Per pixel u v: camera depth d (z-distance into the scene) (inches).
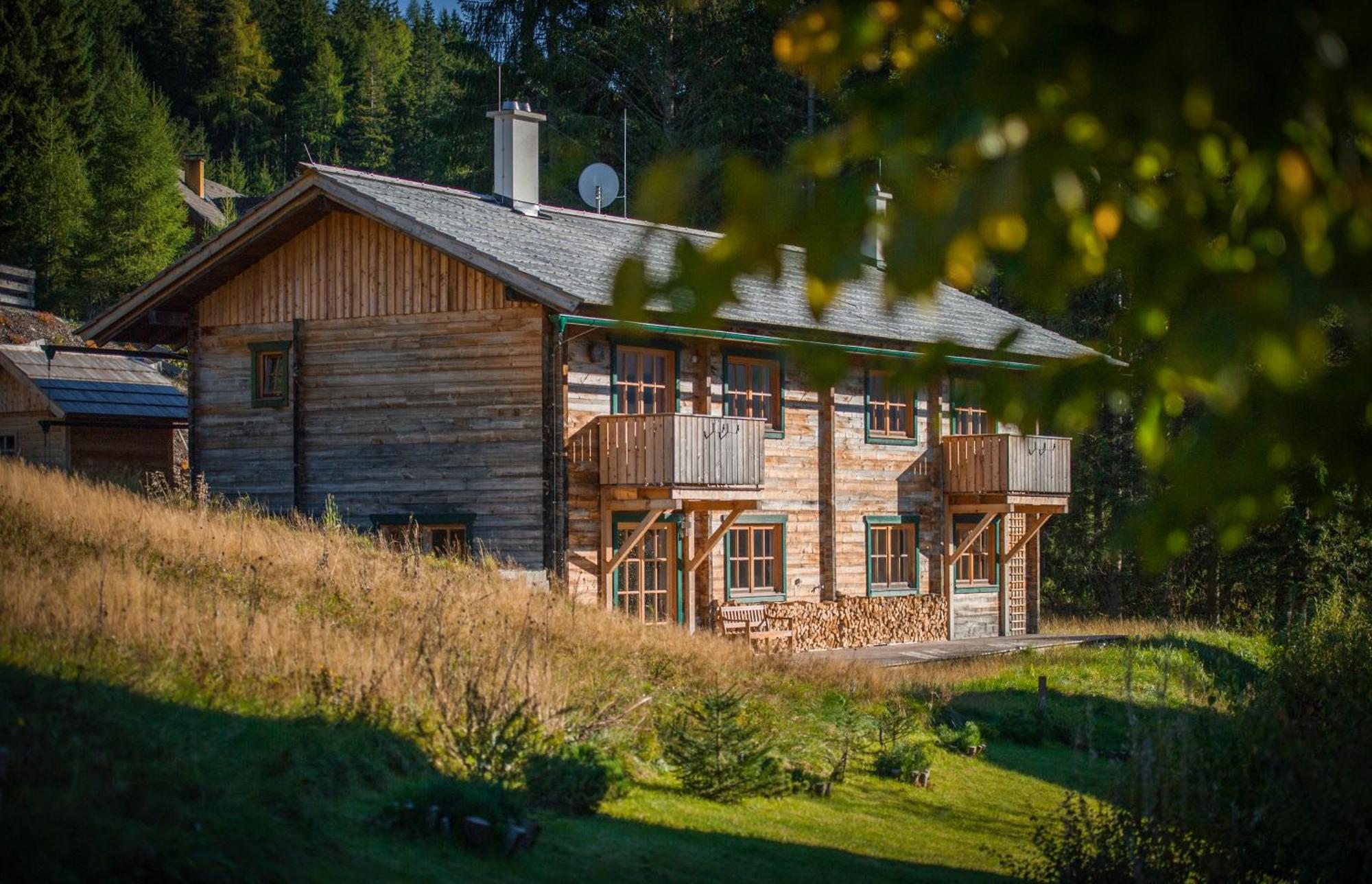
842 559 1081.4
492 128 1777.8
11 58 2208.4
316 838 322.3
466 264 875.4
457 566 742.5
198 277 994.1
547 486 871.7
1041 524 1210.0
